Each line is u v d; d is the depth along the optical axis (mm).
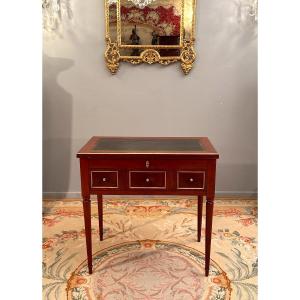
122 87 3396
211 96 3426
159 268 2379
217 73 3387
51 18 3271
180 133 3490
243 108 3447
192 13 3217
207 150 2209
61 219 3104
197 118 3467
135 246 2662
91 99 3416
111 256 2523
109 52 3293
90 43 3316
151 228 2951
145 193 2180
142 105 3434
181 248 2635
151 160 2141
